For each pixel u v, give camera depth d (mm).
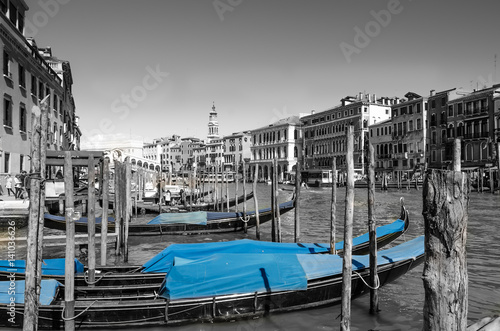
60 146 32406
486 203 29000
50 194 19078
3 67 19297
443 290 3303
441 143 49594
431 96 51156
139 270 9023
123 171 13453
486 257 12180
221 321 7254
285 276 7570
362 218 22953
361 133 61219
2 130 19172
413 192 43938
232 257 7691
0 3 19375
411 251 9055
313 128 75625
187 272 7301
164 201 31328
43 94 26312
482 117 43969
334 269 7945
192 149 120062
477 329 3764
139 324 7043
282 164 83375
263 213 17734
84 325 6980
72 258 6094
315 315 7602
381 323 7309
